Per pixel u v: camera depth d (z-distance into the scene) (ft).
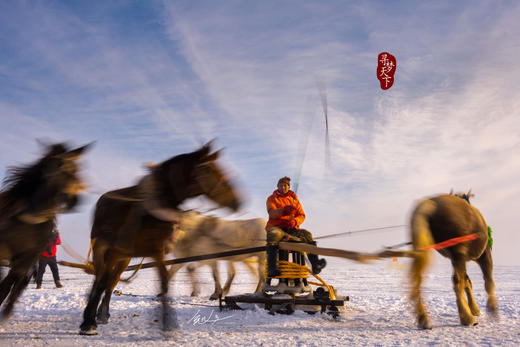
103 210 16.61
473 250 18.15
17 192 14.58
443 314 21.42
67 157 14.44
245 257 29.27
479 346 13.38
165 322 15.51
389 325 17.98
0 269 15.52
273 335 15.83
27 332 16.56
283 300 20.80
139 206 15.10
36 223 14.75
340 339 14.84
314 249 15.89
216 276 29.58
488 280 19.84
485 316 20.22
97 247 16.97
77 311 23.53
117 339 15.01
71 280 52.54
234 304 22.99
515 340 14.20
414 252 16.07
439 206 17.51
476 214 18.29
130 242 15.20
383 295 32.99
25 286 16.79
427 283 47.50
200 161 14.79
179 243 17.51
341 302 19.92
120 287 40.45
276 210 20.71
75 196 14.79
